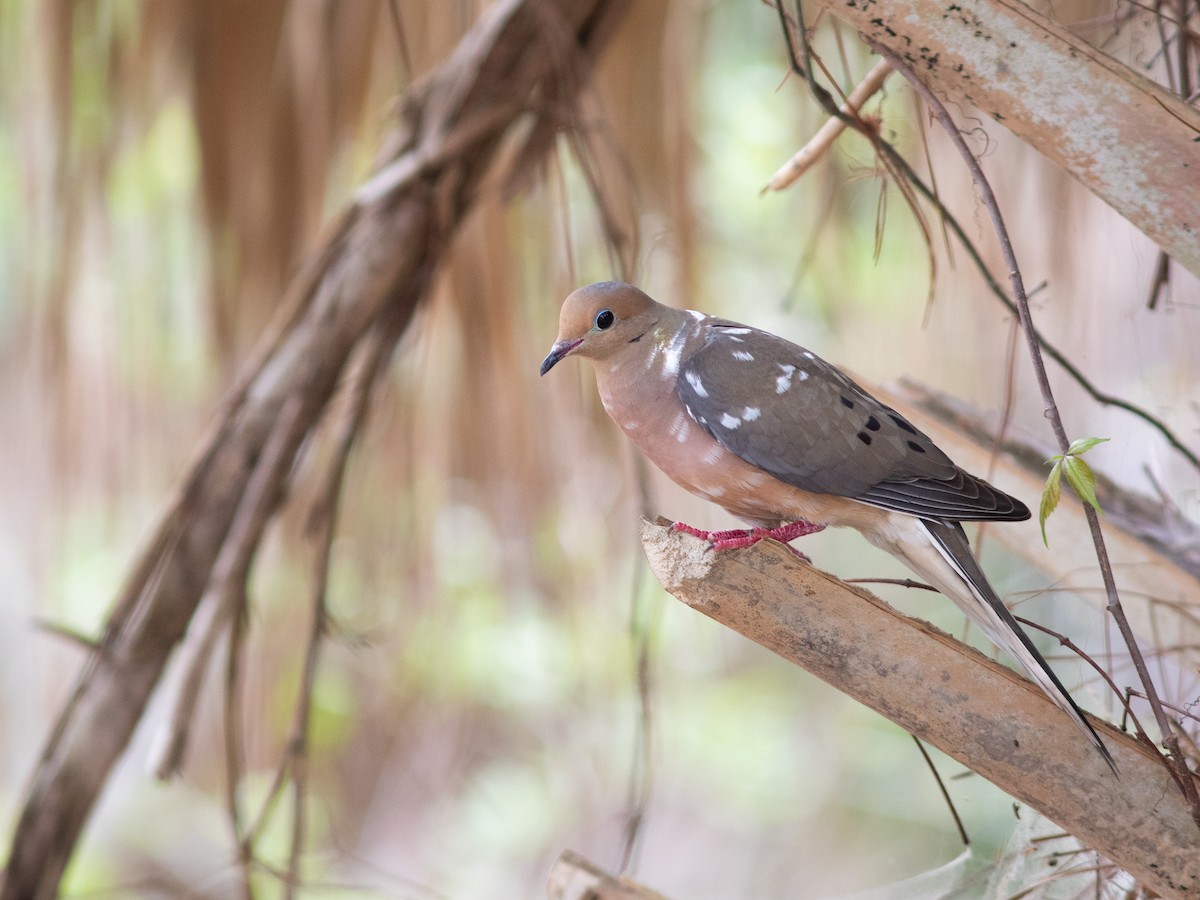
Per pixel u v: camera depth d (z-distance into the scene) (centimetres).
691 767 1706
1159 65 815
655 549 532
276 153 1039
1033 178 980
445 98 970
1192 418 904
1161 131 510
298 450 935
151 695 920
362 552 1163
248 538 904
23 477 1094
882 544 683
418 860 1455
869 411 670
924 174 1025
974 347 1151
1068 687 789
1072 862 659
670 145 1110
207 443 918
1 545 1173
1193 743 579
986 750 507
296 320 942
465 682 1359
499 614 1274
